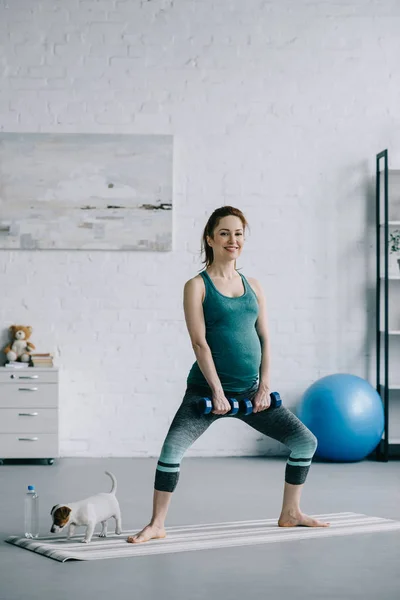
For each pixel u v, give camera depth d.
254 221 6.84
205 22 6.80
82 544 3.99
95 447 6.75
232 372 4.17
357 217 6.89
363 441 6.27
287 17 6.84
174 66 6.79
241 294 4.22
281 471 6.12
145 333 6.78
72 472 6.07
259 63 6.83
